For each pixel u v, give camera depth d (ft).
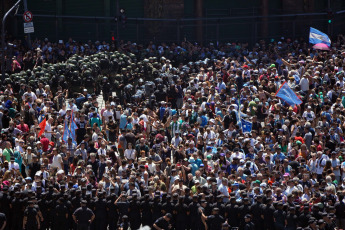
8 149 256.11
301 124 294.87
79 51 460.14
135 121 296.10
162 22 544.62
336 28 564.30
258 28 549.95
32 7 540.52
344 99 334.44
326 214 219.82
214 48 503.20
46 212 229.45
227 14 563.48
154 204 228.43
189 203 228.02
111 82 366.02
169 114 308.40
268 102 325.42
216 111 309.83
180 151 263.90
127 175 247.91
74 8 549.54
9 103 298.76
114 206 228.63
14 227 229.25
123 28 514.27
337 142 294.46
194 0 557.74
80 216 222.48
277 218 220.84
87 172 240.32
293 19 555.69
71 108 298.15
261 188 234.79
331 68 370.73
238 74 358.64
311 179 248.93
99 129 280.31
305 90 347.36
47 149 270.26
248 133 281.13
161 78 352.49
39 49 419.54
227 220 226.58
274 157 266.98
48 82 334.85
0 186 234.17
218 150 262.67
